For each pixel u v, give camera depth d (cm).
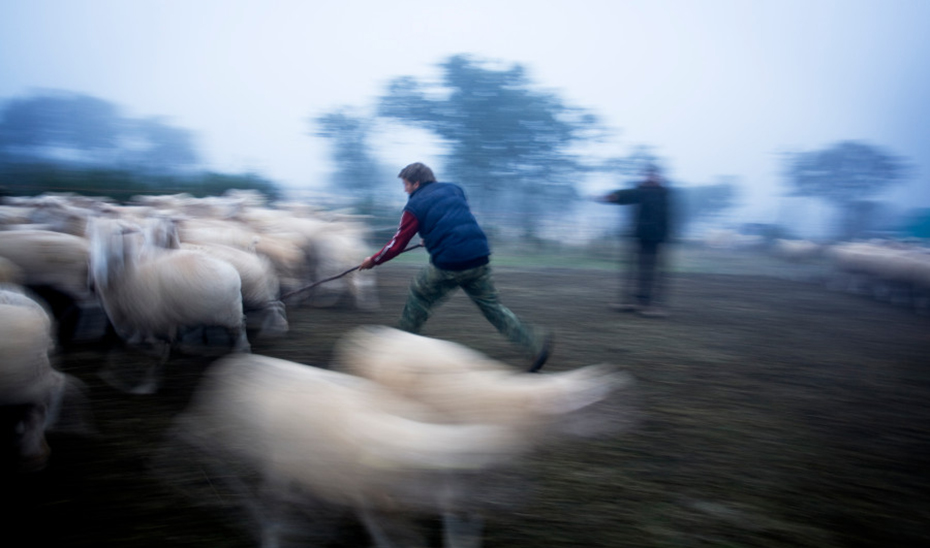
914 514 336
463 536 289
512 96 3441
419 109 3509
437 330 734
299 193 2138
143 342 452
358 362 274
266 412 252
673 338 763
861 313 1134
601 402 269
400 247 489
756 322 938
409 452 223
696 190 5603
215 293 437
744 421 467
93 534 282
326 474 239
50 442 367
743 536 306
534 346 502
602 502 330
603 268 1745
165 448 362
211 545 278
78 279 546
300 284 820
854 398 547
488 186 3516
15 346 294
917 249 1866
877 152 4872
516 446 251
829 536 310
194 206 995
